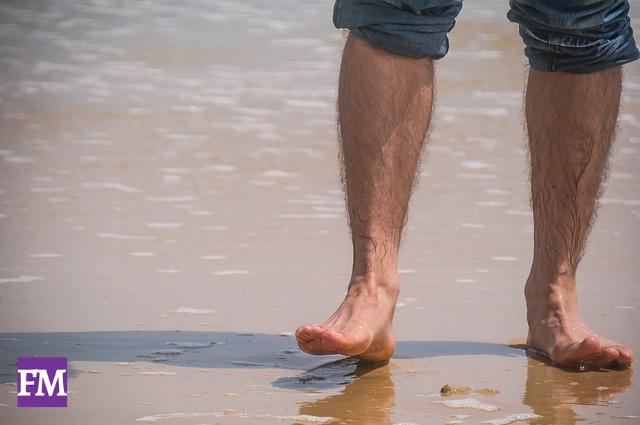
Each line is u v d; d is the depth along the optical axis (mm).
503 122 10500
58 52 14391
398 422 3811
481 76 12891
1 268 5973
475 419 3852
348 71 4594
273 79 12555
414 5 4461
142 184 8117
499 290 5715
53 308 5301
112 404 3980
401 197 4609
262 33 15992
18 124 10188
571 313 4809
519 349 4828
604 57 4727
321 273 5988
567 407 4000
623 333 4984
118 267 6043
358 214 4582
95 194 7781
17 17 17266
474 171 8633
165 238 6680
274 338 4902
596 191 4883
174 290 5641
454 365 4562
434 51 4605
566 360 4539
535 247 4949
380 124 4539
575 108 4777
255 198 7742
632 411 3959
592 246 6566
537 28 4758
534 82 4891
